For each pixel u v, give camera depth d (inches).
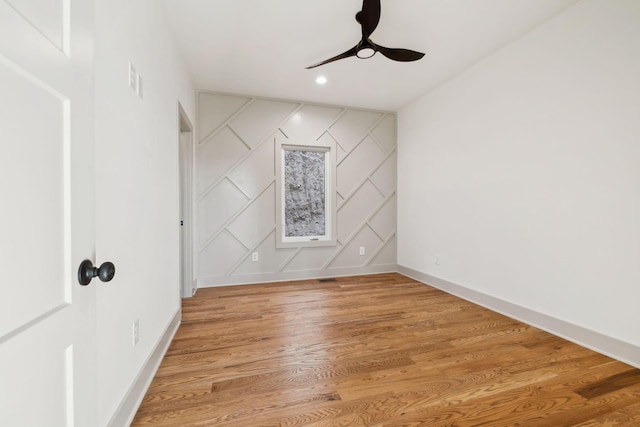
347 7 83.1
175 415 53.7
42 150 25.0
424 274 148.6
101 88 44.1
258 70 120.1
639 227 69.3
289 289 137.6
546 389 61.6
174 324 88.8
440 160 136.0
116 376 48.0
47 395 24.9
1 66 20.2
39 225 24.5
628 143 71.0
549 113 88.5
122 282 51.1
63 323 27.3
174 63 93.1
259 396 59.1
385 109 167.0
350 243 165.2
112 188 47.7
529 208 94.9
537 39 91.8
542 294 91.3
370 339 85.2
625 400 58.0
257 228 148.3
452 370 68.8
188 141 124.8
